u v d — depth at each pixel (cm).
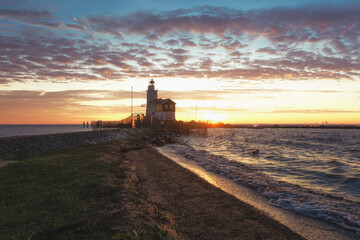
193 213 767
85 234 475
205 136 7462
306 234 683
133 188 887
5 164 1167
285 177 1570
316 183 1418
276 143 4744
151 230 511
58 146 1972
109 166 1231
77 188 791
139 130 5391
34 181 870
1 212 574
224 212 779
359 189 1278
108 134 3462
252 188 1188
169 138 4378
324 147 3894
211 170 1641
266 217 745
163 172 1406
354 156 2795
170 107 6994
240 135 8306
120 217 564
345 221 776
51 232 480
